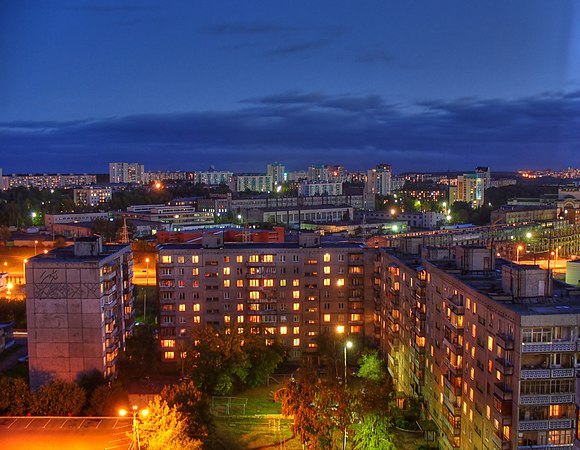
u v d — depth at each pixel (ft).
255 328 541.75
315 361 561.02
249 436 404.57
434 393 396.98
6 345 582.76
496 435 290.56
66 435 361.71
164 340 557.74
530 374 276.21
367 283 568.82
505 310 290.15
